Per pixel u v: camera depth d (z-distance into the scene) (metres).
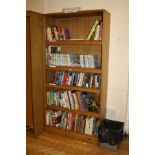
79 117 2.82
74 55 2.75
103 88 2.67
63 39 2.86
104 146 2.56
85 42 2.57
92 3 2.84
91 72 2.62
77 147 2.61
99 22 2.55
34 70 2.71
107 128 2.53
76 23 2.96
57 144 2.68
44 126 3.06
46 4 3.19
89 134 2.76
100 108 2.64
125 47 2.71
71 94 2.82
